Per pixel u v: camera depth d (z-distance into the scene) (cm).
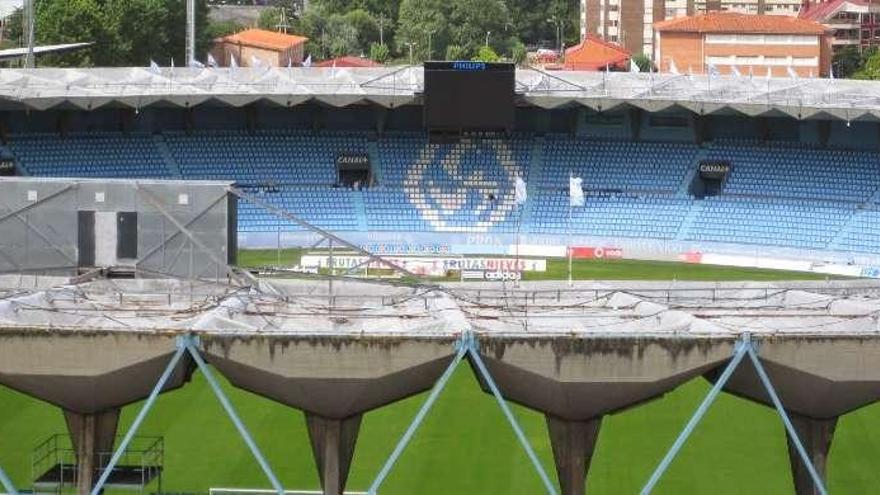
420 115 14450
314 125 14438
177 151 14075
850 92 13988
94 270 7206
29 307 6109
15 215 7219
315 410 5722
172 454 7706
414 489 7288
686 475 7475
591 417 5797
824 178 13700
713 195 13788
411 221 13588
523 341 5456
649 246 13275
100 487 5450
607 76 14500
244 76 14262
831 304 6525
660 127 14338
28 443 7806
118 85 13812
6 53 16762
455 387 8862
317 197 13788
